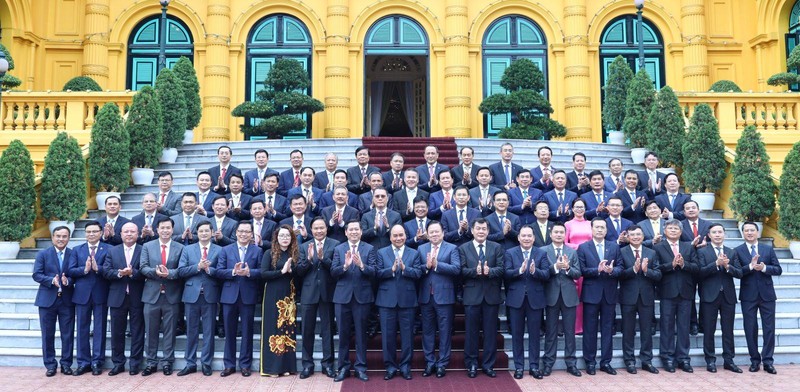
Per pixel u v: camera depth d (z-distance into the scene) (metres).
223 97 18.98
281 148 13.45
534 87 17.39
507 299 7.40
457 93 19.02
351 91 19.34
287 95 17.11
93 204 11.63
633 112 13.67
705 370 7.53
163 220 7.46
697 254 7.61
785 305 8.77
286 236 7.26
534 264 7.25
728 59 19.92
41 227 10.70
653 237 8.14
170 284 7.39
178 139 13.32
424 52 19.55
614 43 19.95
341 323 7.20
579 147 13.84
